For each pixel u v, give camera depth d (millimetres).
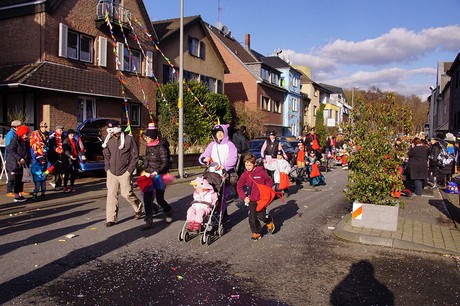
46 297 4320
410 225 7734
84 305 4148
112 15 19797
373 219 7305
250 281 4934
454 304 4391
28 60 17516
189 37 28641
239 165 11773
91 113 19250
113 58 20734
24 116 15945
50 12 17344
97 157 14625
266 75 41062
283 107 46062
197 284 4789
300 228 7770
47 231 7059
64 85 17141
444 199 11344
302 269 5410
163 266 5391
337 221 8438
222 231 7047
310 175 13852
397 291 4723
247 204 6832
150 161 7641
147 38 23172
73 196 10617
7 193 10500
